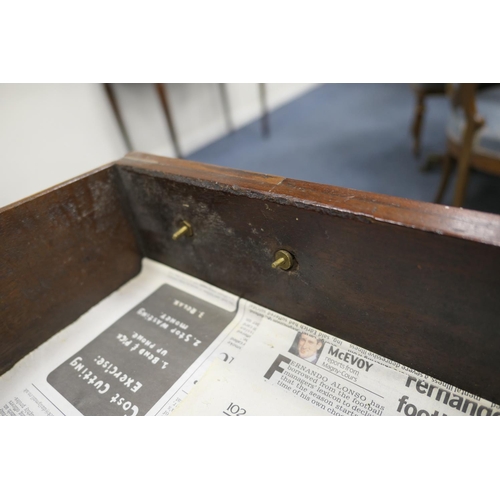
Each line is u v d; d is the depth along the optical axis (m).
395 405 0.47
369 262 0.43
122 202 0.64
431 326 0.44
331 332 0.55
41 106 1.40
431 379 0.49
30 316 0.57
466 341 0.42
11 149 1.36
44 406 0.52
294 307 0.56
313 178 1.81
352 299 0.48
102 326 0.63
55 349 0.60
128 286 0.70
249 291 0.60
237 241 0.54
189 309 0.64
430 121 2.23
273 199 0.45
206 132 2.27
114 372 0.56
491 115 1.13
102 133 1.66
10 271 0.53
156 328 0.61
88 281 0.64
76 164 1.59
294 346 0.55
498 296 0.37
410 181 1.71
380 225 0.39
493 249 0.34
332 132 2.26
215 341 0.58
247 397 0.50
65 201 0.56
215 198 0.51
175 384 0.53
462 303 0.39
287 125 2.42
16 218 0.51
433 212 0.38
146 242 0.69
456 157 1.20
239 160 2.04
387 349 0.50
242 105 2.46
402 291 0.43
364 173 1.80
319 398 0.49
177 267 0.69
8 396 0.54
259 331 0.58
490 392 0.45
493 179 1.60
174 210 0.58
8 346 0.56
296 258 0.49
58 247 0.58
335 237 0.43
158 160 0.58
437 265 0.38
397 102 2.59
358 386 0.49
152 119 1.90
